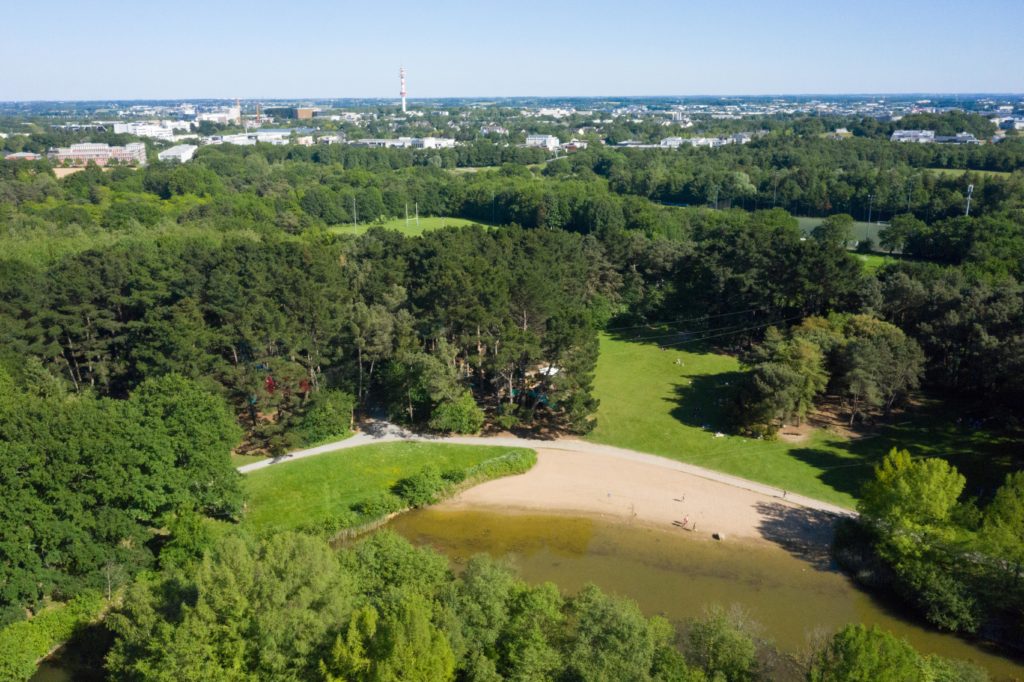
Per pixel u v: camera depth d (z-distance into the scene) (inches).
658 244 5290.4
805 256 4298.7
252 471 3144.7
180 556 2380.7
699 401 3897.6
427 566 1959.9
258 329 3319.4
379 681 1414.9
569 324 3398.1
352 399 3565.5
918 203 7239.2
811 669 1668.3
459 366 3821.4
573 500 2999.5
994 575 2199.8
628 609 1708.9
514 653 1609.3
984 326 3550.7
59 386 3070.9
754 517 2851.9
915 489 2383.1
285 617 1626.5
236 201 7160.4
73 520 2188.7
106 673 2006.6
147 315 3348.9
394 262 4185.5
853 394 3595.0
